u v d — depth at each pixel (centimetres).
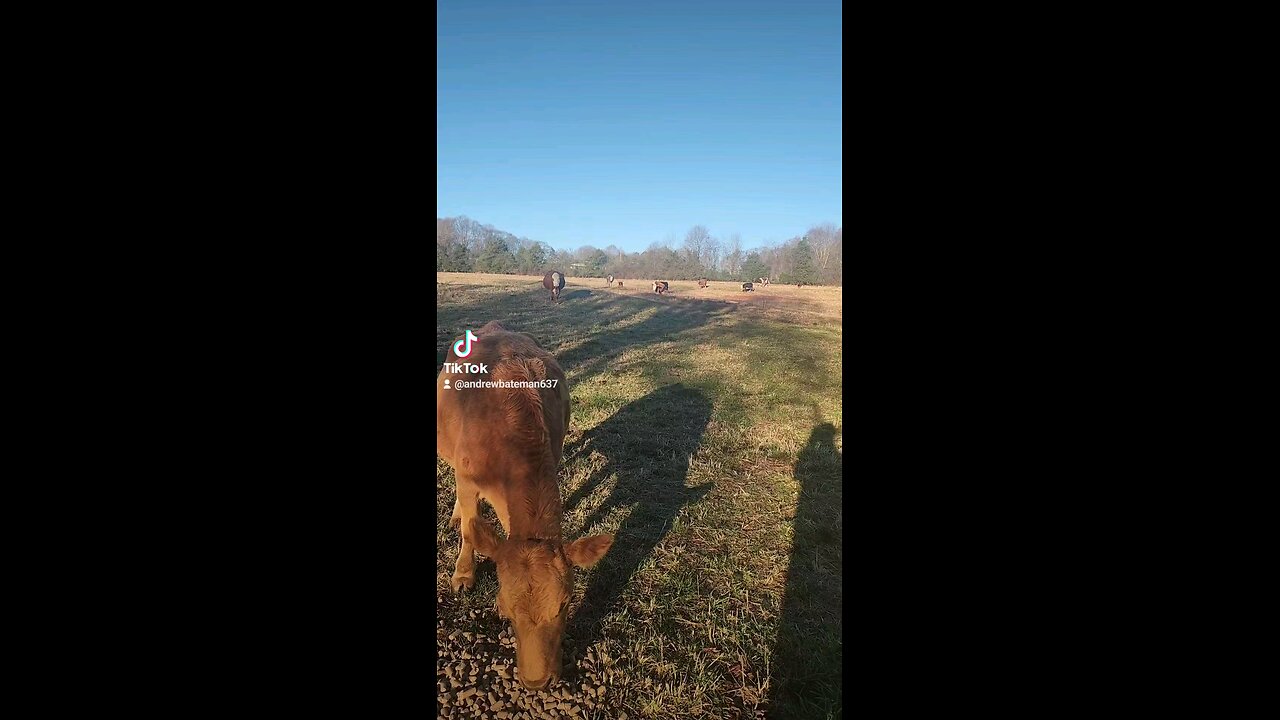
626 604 309
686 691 253
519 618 208
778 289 2502
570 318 1491
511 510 242
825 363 970
